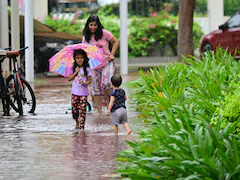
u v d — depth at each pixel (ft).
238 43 141.79
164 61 211.61
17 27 132.36
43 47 161.07
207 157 45.06
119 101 70.59
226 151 46.34
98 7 217.56
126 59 159.84
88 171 53.42
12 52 89.35
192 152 46.39
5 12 128.06
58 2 216.33
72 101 75.72
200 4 221.25
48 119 84.02
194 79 82.17
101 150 61.98
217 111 56.34
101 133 72.08
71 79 75.97
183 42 133.90
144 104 86.22
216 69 84.38
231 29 144.05
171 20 212.84
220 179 43.93
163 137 52.13
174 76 89.30
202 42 153.79
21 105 88.74
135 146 54.54
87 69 75.46
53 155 60.03
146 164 46.47
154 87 89.61
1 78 88.79
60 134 71.87
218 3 207.62
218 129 49.67
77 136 70.33
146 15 216.74
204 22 215.10
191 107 63.46
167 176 46.14
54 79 151.64
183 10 133.49
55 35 162.40
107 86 87.66
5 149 63.16
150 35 211.82
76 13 215.10
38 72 162.20
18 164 56.39
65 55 78.54
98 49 81.87
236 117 52.80
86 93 75.72
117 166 54.13
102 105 89.25
